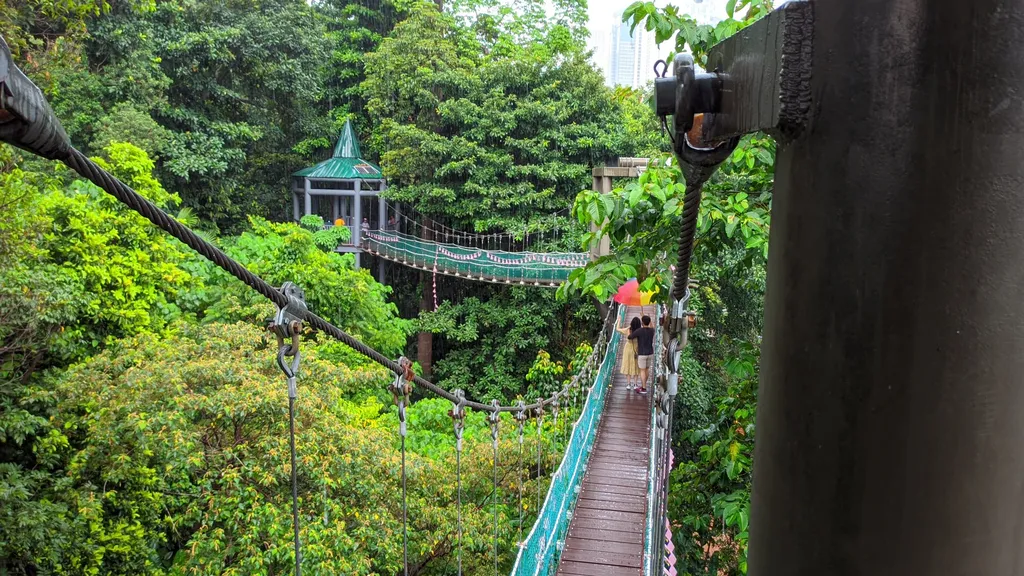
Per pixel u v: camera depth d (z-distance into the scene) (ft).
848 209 1.60
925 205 1.54
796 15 1.67
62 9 21.56
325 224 65.57
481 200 54.39
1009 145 1.54
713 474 17.26
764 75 1.80
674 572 17.53
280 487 19.22
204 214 54.13
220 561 17.66
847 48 1.60
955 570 1.60
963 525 1.58
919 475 1.57
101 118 42.68
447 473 24.80
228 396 19.04
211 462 19.47
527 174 53.42
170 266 29.86
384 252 58.95
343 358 37.78
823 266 1.65
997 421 1.58
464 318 55.67
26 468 21.45
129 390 19.44
